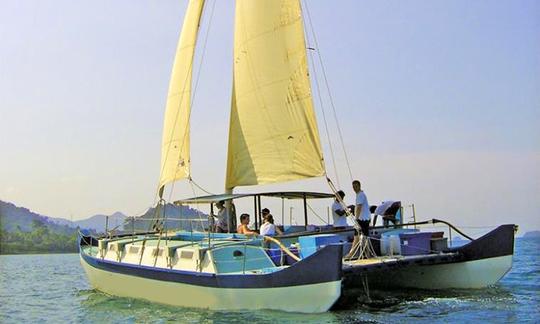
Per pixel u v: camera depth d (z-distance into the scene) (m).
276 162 18.55
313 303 12.81
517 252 44.66
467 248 15.86
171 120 22.89
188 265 15.10
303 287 12.85
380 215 18.16
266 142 18.73
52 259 73.00
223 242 15.42
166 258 15.91
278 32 18.64
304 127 18.12
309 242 14.71
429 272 16.34
